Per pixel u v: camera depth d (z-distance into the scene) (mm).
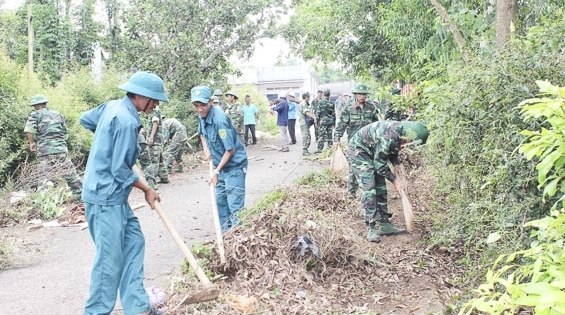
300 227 5172
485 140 3994
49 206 8211
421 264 5062
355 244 5234
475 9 7375
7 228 7543
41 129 8773
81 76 15273
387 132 5766
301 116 15219
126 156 3715
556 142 2023
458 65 4945
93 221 3744
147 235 6840
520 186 3717
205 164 15078
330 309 4203
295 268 4840
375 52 14273
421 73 8430
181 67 18719
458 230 5059
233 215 5906
